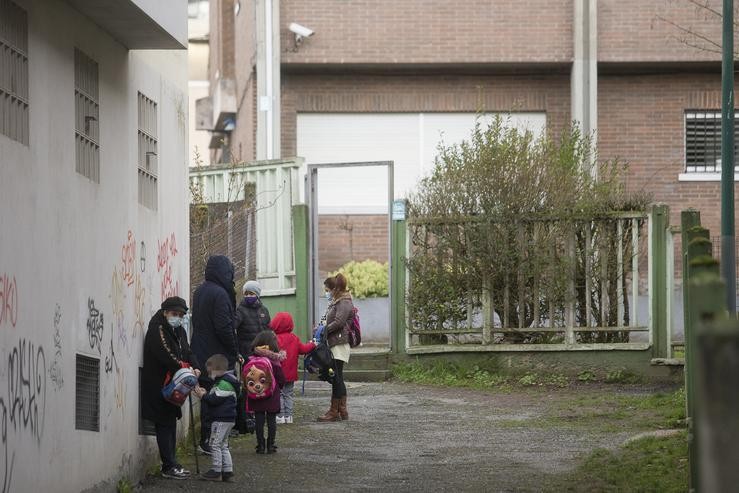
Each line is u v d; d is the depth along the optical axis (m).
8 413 8.87
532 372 21.08
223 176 25.86
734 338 4.23
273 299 24.45
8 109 9.09
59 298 10.18
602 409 17.73
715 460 4.23
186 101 15.52
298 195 24.75
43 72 9.92
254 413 15.18
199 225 22.22
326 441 15.29
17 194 9.21
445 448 14.62
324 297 26.41
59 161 10.29
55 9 10.27
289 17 28.09
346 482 12.45
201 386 13.98
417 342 22.06
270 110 27.78
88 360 11.03
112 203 11.92
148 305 13.35
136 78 13.03
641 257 21.30
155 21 11.48
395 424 16.73
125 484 11.80
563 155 21.75
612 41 28.08
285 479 12.64
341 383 17.12
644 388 20.14
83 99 11.09
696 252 10.49
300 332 23.73
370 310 25.62
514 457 13.86
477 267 21.45
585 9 27.91
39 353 9.63
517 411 17.83
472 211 21.64
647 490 11.41
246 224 25.30
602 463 12.98
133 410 12.52
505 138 21.92
